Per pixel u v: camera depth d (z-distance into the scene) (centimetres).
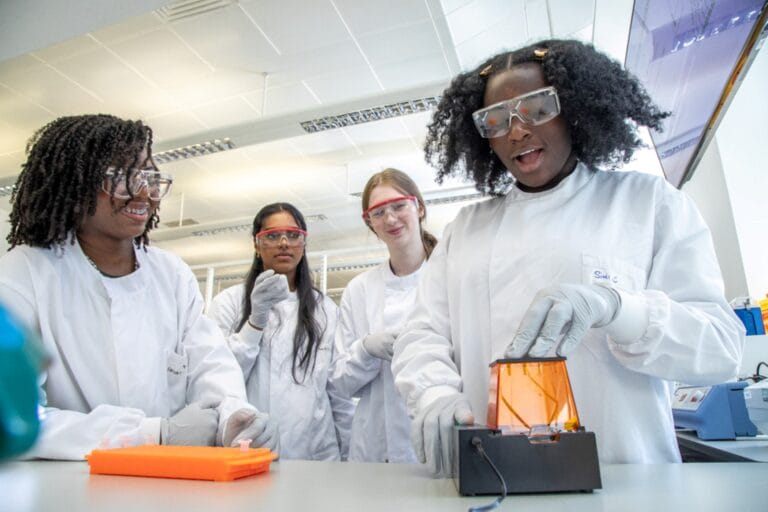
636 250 85
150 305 111
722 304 80
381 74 359
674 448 81
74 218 100
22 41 286
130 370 103
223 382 110
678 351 73
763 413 102
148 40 320
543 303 69
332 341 178
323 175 524
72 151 98
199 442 85
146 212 106
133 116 405
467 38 319
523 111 85
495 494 52
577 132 95
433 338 98
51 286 98
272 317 176
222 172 512
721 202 217
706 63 151
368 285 178
